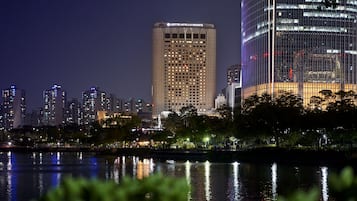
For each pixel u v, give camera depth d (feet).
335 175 24.91
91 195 22.72
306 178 361.30
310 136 540.93
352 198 24.20
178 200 23.52
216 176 393.70
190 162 619.26
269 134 564.71
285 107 566.36
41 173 467.93
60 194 22.76
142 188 23.45
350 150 467.93
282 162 528.63
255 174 404.98
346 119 498.69
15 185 355.56
